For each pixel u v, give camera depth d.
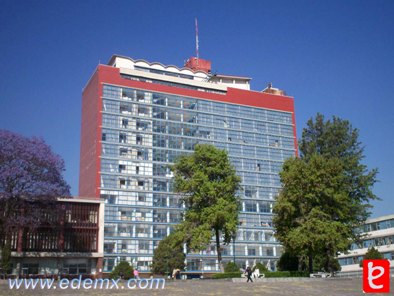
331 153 59.84
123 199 96.94
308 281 38.12
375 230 99.12
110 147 99.56
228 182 53.72
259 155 115.94
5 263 56.62
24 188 53.81
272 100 123.00
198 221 52.84
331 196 47.69
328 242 45.59
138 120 104.38
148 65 113.38
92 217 69.38
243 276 46.75
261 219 109.94
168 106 108.88
